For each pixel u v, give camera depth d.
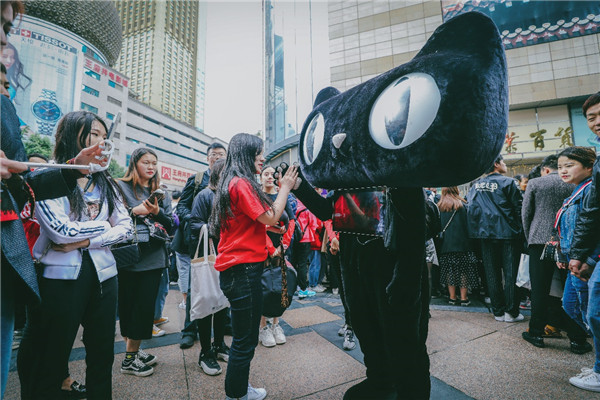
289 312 3.54
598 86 13.81
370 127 1.02
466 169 0.81
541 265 2.48
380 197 1.19
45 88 37.75
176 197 4.71
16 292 0.95
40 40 38.16
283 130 21.42
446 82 0.81
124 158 46.19
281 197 1.48
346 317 2.51
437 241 3.23
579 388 1.81
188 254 3.21
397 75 0.99
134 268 2.04
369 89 1.08
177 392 1.84
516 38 14.96
